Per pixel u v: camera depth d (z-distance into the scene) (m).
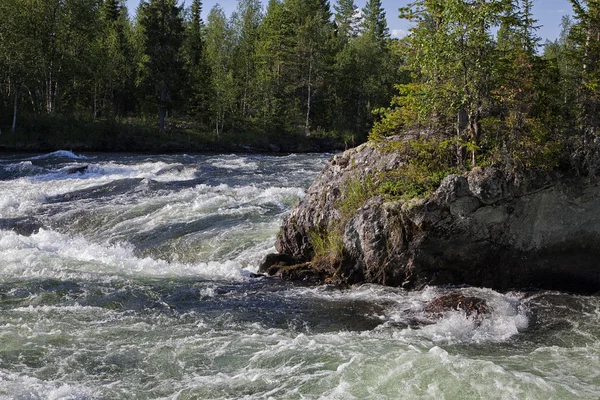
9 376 7.04
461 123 12.23
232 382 6.96
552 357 7.68
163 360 7.63
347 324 9.23
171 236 15.48
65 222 17.45
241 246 14.34
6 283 11.24
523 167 10.71
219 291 11.10
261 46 65.62
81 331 8.69
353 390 6.60
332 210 12.73
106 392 6.73
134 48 62.81
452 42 11.68
